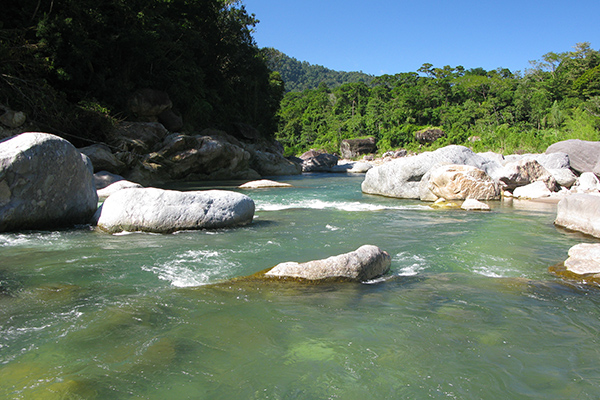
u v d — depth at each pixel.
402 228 8.21
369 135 85.62
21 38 18.23
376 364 2.92
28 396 2.47
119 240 6.91
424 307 3.99
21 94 17.19
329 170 43.03
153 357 2.98
